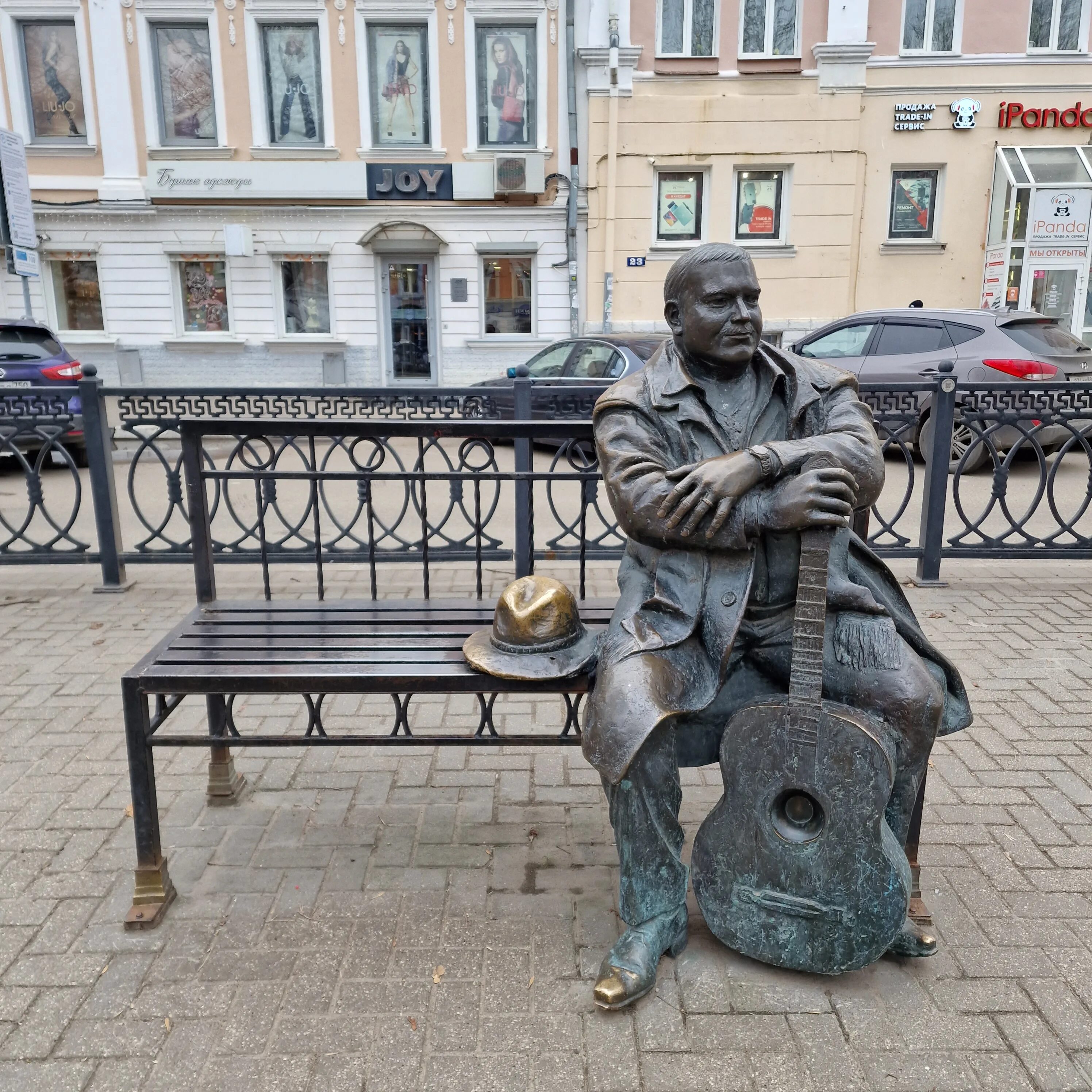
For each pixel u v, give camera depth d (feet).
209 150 46.68
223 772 9.24
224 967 6.86
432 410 16.85
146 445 16.89
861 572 6.98
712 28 44.83
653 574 6.95
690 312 6.53
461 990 6.61
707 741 7.18
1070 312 47.01
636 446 6.68
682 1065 5.92
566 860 8.32
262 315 48.49
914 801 6.59
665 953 6.86
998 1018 6.32
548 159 46.70
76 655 13.66
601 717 6.14
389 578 17.80
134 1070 5.91
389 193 47.14
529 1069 5.90
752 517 6.21
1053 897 7.72
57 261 48.39
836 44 44.27
